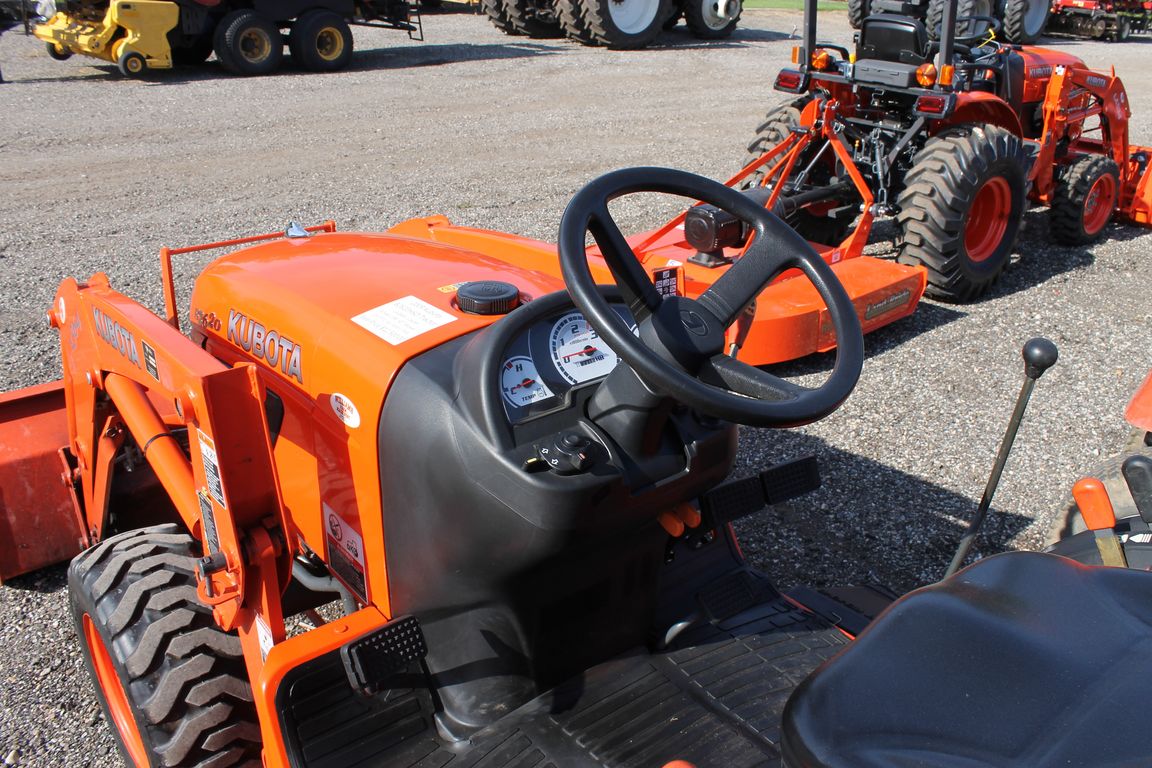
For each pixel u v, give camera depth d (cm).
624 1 1501
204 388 168
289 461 219
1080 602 135
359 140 923
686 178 172
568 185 773
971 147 507
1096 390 441
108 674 228
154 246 611
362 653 169
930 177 508
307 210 689
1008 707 115
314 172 801
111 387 230
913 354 479
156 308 512
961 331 510
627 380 167
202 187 750
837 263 489
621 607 201
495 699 194
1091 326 521
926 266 521
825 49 589
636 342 144
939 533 334
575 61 1422
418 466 177
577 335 183
